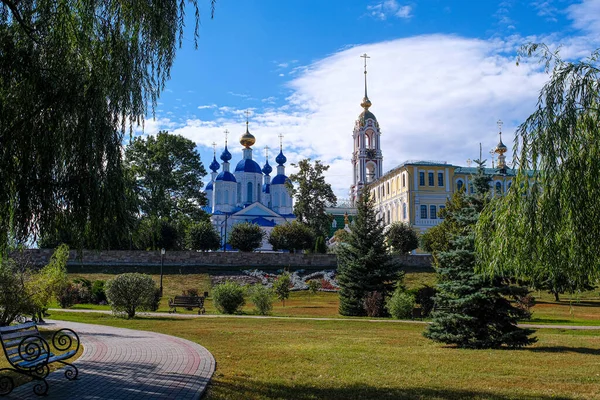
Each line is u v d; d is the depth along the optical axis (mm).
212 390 9438
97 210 10273
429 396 9461
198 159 64500
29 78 9688
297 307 39156
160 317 25859
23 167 9625
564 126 10695
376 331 21781
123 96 10719
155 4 11000
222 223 95812
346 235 34906
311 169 72375
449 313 17312
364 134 104438
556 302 43125
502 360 13969
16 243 10305
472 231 17281
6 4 9852
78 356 13133
